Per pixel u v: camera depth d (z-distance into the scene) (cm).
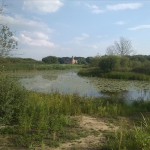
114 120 1323
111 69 5172
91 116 1377
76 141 977
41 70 6800
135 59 5941
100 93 2452
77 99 1669
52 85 3044
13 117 1138
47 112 1256
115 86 3058
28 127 1034
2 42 1212
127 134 982
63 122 1167
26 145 902
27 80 3662
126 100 1938
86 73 5088
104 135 1059
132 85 3231
